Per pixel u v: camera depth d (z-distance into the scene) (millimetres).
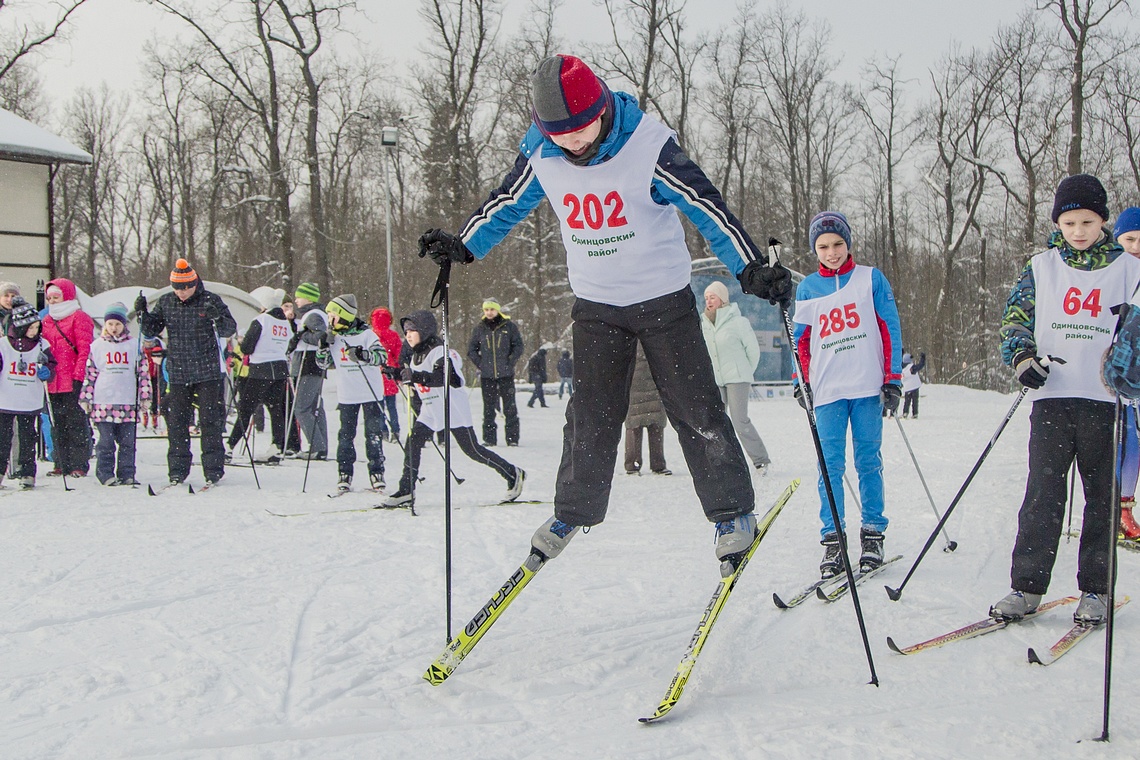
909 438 10914
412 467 6211
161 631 3314
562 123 2479
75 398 7652
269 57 23250
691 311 2830
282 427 9164
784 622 3424
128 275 38906
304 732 2395
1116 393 2559
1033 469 3357
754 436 7547
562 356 23469
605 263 2768
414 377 6211
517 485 6492
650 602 3701
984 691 2688
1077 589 3848
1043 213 30844
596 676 2826
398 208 33875
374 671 2867
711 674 2857
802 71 34312
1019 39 30688
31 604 3689
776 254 2730
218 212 30984
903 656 3012
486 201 2945
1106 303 3283
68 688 2709
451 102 26250
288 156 26422
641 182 2635
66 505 6418
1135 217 3811
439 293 3033
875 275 4254
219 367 7426
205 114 28625
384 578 4180
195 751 2271
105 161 37406
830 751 2256
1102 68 23500
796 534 5109
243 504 6500
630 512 6000
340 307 6930
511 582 2855
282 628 3344
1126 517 4652
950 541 4594
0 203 13594
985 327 35781
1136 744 2293
